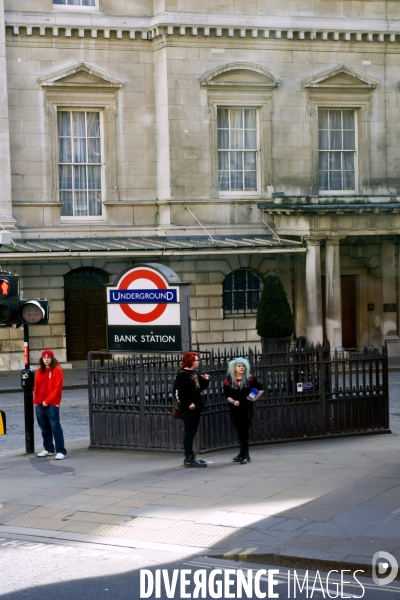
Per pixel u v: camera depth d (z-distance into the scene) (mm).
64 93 36094
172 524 14234
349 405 21609
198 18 36625
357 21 38812
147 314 20469
